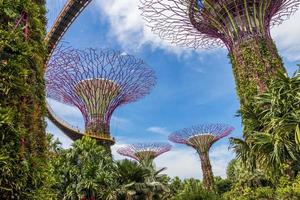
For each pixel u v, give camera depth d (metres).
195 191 26.69
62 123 38.19
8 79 3.57
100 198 23.06
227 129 42.50
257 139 11.52
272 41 21.42
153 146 45.47
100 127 33.28
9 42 3.70
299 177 13.12
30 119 3.95
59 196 21.75
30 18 4.41
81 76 31.61
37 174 3.74
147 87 34.47
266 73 19.80
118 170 25.97
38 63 4.52
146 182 26.41
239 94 20.47
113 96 33.78
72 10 33.22
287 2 22.62
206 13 22.78
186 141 43.12
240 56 20.94
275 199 16.38
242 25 21.53
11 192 3.27
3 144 3.30
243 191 22.72
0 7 3.77
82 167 23.34
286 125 10.54
